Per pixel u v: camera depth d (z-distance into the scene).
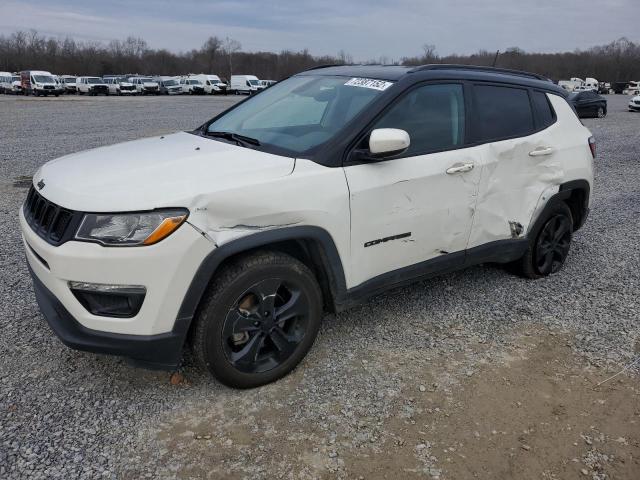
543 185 4.25
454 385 3.08
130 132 15.20
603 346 3.59
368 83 3.53
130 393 2.89
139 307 2.53
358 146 3.12
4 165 9.37
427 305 4.09
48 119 19.41
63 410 2.73
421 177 3.35
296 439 2.60
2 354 3.19
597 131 18.12
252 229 2.72
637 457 2.58
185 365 3.15
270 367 2.99
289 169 2.88
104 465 2.39
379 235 3.23
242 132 3.60
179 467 2.39
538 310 4.08
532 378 3.19
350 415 2.78
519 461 2.52
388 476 2.39
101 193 2.54
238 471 2.39
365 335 3.60
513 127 4.05
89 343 2.58
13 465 2.35
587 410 2.91
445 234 3.61
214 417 2.72
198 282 2.59
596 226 6.45
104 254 2.44
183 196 2.53
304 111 3.56
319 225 2.92
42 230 2.71
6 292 4.02
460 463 2.49
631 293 4.45
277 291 2.96
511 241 4.14
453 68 3.87
